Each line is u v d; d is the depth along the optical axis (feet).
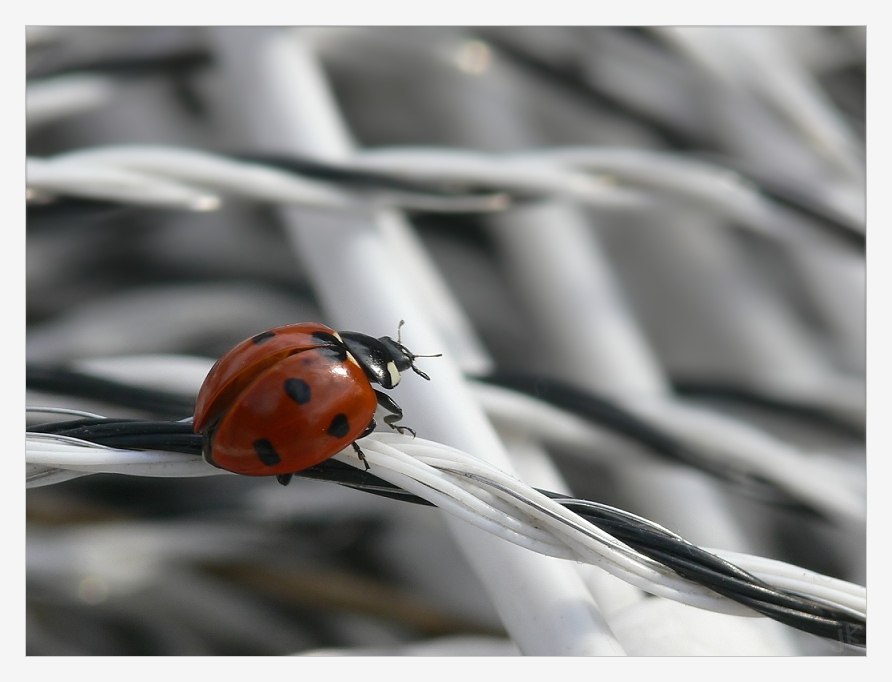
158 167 0.32
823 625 0.28
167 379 0.31
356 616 0.33
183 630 0.33
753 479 0.33
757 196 0.35
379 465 0.28
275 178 0.32
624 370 0.35
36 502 0.33
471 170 0.33
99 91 0.35
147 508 0.33
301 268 0.35
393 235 0.33
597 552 0.28
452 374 0.30
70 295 0.35
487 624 0.33
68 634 0.32
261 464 0.29
